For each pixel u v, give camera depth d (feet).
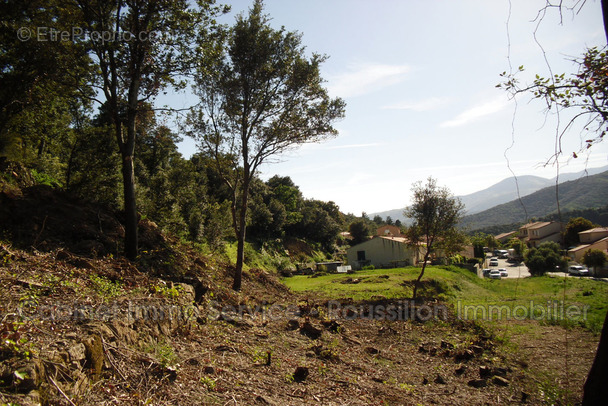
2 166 39.11
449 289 91.91
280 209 183.93
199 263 55.98
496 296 87.56
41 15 39.78
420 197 75.20
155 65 44.57
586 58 19.33
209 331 30.27
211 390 19.49
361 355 34.81
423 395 26.48
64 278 24.47
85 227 38.70
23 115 43.47
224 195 158.92
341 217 306.14
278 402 20.27
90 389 15.17
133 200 42.16
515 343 41.65
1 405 10.91
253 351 28.27
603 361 15.11
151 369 18.61
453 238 73.51
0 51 39.68
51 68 39.09
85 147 55.16
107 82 42.78
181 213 90.02
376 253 167.73
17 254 26.50
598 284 95.96
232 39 55.47
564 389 28.40
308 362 28.84
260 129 60.08
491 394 27.43
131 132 43.14
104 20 41.65
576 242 173.17
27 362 13.00
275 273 125.29
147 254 44.09
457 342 42.09
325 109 59.82
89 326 18.12
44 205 38.37
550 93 20.03
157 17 42.96
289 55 58.08
